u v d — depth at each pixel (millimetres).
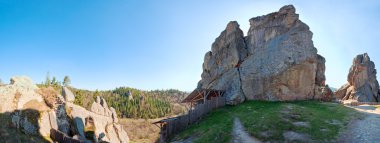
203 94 55156
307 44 54125
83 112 64688
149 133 133125
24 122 38812
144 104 197000
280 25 57062
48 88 49438
